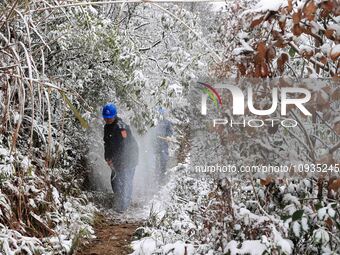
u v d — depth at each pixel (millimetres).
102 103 9406
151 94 8531
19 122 4891
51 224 6402
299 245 4156
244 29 4246
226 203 4363
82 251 6277
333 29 3648
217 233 4367
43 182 6668
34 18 7035
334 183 3920
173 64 8375
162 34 9641
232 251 4004
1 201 5707
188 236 5297
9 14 5414
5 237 5336
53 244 5895
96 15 7945
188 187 7672
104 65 8766
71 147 8836
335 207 3916
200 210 5023
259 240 4020
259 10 3768
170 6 9516
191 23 9164
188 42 9078
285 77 4090
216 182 4516
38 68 7781
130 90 8750
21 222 5797
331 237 3988
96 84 9031
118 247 6520
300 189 4359
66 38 7562
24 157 6594
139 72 8219
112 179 8727
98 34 7773
